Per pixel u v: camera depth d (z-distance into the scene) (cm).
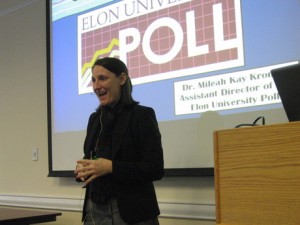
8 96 330
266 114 180
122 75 161
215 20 202
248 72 188
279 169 88
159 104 222
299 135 85
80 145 264
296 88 103
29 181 304
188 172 203
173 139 213
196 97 206
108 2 258
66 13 283
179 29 217
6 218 196
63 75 279
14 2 332
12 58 330
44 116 298
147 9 235
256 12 187
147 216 147
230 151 98
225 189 98
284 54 177
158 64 225
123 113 156
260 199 91
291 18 175
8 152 324
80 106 267
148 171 144
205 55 205
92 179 144
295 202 85
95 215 153
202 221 201
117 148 151
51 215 216
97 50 261
